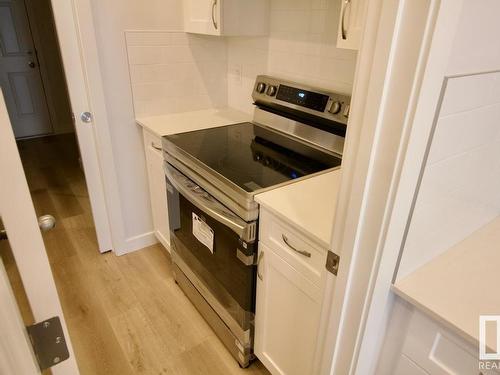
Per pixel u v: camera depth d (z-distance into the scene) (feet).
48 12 13.37
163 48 6.72
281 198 4.00
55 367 1.95
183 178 5.42
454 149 2.66
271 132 6.31
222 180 4.42
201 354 5.56
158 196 7.13
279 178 4.48
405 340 3.06
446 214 3.04
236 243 4.50
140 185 7.52
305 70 5.83
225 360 5.48
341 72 5.28
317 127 5.62
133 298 6.59
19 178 1.51
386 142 2.18
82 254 7.74
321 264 3.47
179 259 6.42
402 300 2.96
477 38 2.31
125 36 6.28
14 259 1.64
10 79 13.44
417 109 2.03
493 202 3.75
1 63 13.10
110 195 7.15
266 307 4.56
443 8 1.81
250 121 6.93
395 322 3.09
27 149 13.38
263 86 6.45
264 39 6.44
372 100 2.15
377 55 2.05
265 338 4.80
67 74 6.15
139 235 7.93
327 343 3.19
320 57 5.52
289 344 4.33
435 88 2.09
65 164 12.23
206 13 5.96
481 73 2.52
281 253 3.97
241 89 7.38
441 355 2.83
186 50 6.98
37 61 13.70
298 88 5.82
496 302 2.76
